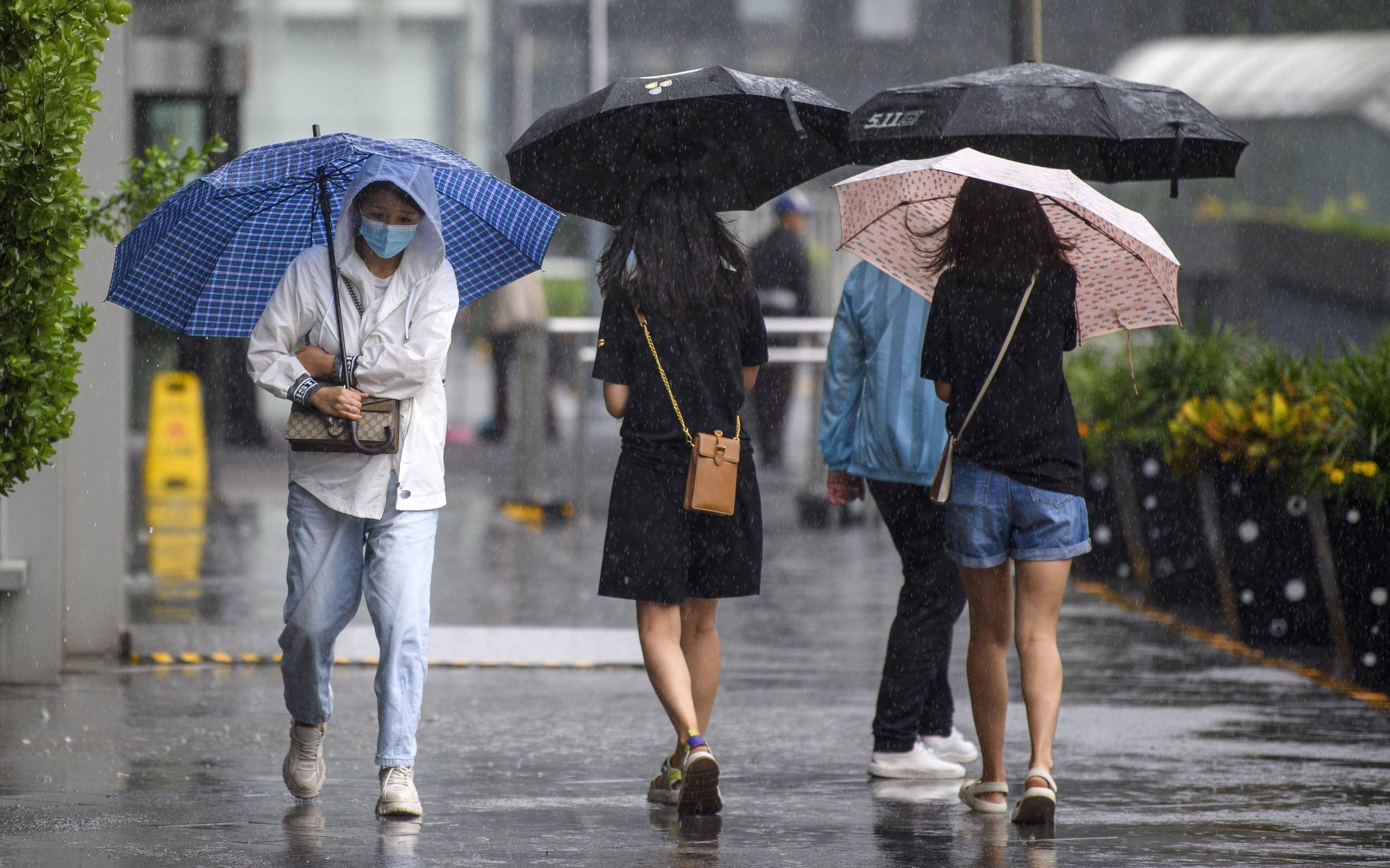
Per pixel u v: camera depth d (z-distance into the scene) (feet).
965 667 104.99
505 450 266.36
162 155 83.30
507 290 272.51
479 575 140.77
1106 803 68.23
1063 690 95.91
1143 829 63.26
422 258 63.62
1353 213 284.00
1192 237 274.98
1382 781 72.69
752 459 67.92
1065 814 66.08
